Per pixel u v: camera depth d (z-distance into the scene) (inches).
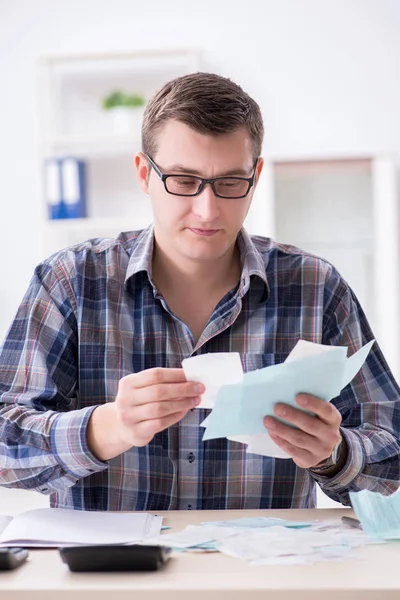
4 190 184.1
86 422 50.7
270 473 60.6
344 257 169.3
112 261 63.6
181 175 54.4
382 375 64.4
